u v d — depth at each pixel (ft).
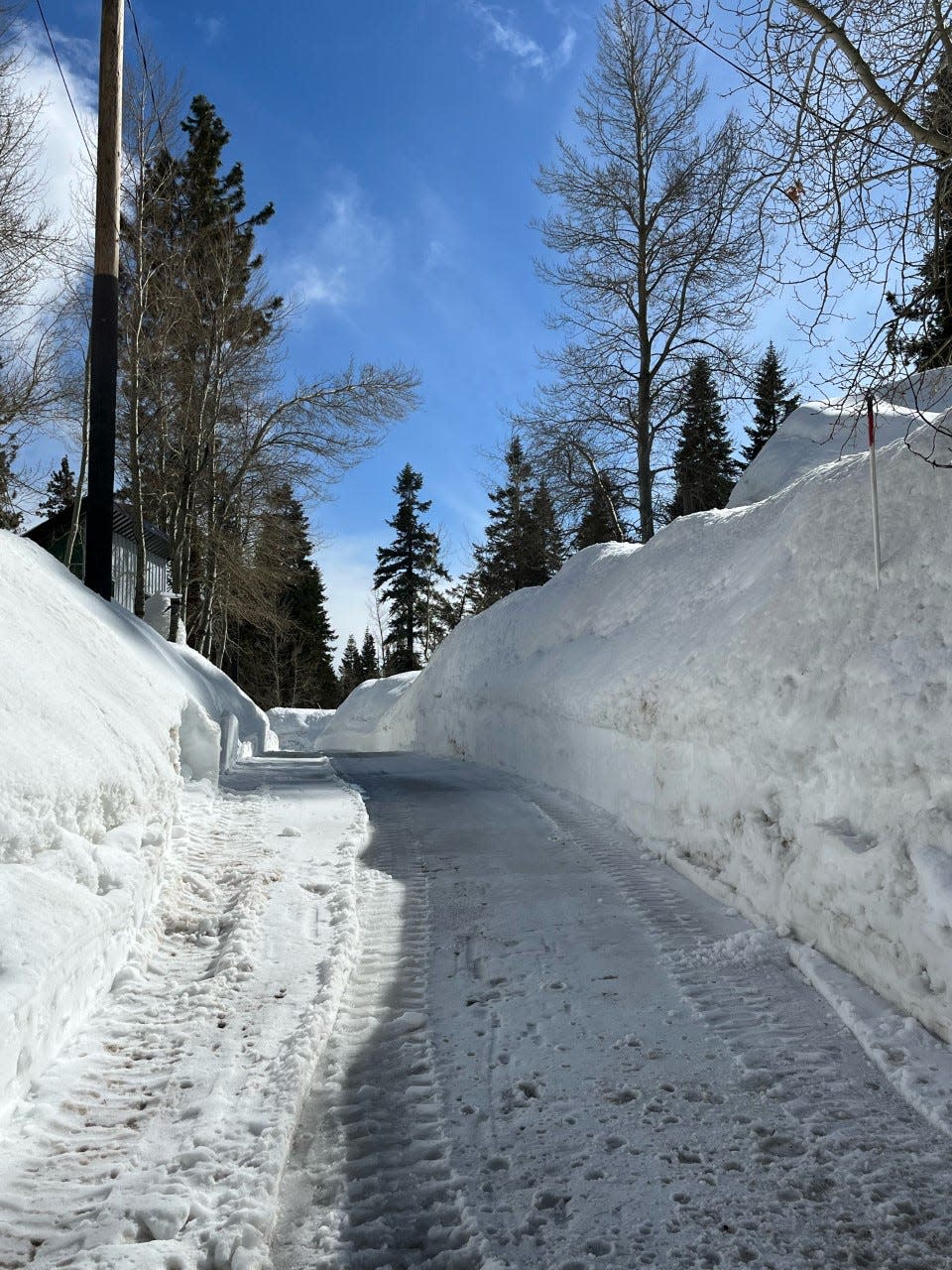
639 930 18.21
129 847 15.16
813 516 21.03
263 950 16.02
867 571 18.17
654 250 73.97
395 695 90.94
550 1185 10.04
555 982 15.67
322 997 14.11
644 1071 12.58
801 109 18.08
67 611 21.49
